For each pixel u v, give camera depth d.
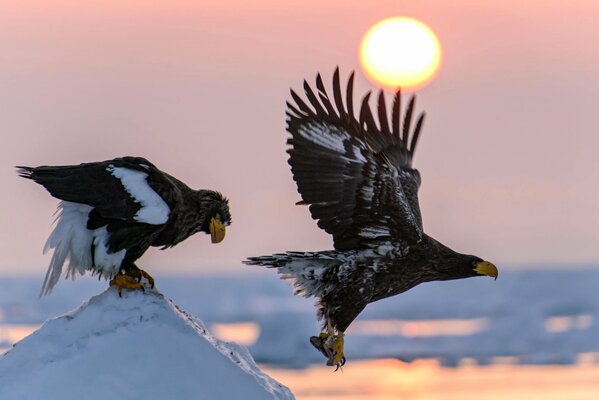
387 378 38.66
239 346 11.62
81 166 12.07
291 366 42.84
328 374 39.72
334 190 14.23
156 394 10.44
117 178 11.97
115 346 10.65
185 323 11.07
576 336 53.22
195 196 12.87
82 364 10.50
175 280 90.38
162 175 12.33
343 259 14.32
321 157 14.19
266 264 14.29
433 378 38.94
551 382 37.69
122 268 11.98
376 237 14.44
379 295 14.68
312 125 14.17
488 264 15.07
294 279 14.42
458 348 50.44
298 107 14.12
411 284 14.95
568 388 36.16
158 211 11.99
